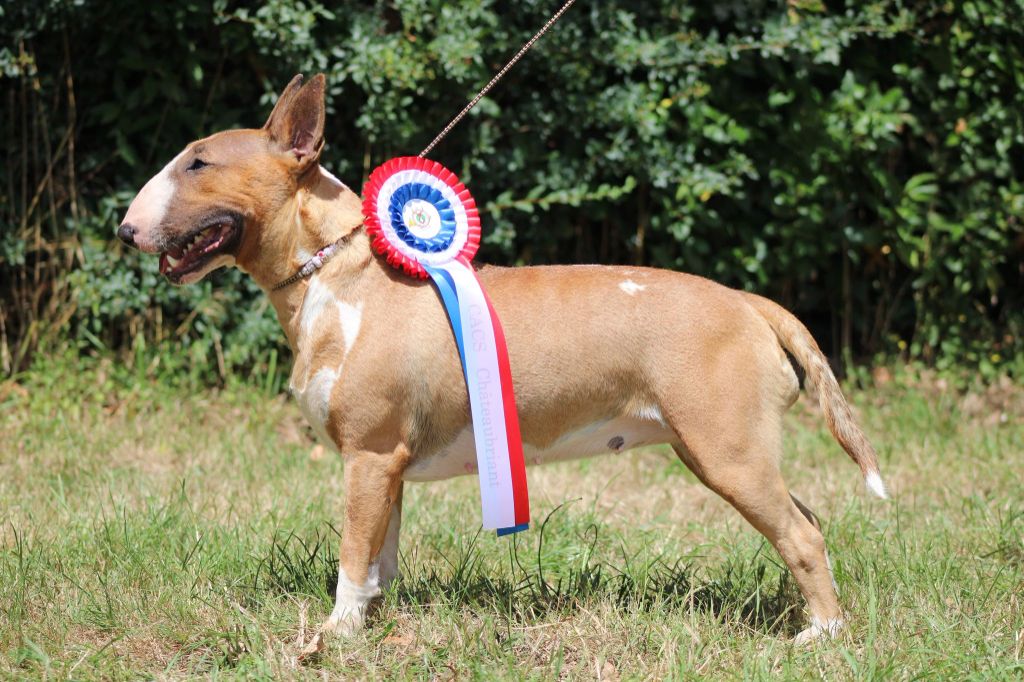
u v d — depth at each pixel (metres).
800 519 4.33
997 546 5.38
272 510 5.77
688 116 7.98
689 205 8.05
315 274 4.36
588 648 4.28
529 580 4.96
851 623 4.43
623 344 4.29
